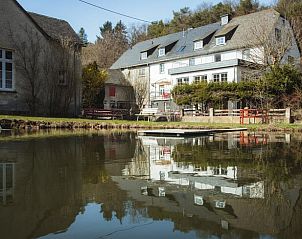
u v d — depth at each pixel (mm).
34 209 2766
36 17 25453
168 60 39250
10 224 2404
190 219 2496
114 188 3539
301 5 40000
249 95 24688
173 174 4363
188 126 18344
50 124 17281
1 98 21719
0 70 21859
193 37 40188
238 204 2885
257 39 30406
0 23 21891
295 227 2312
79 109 25672
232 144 8867
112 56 65062
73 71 25125
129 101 41156
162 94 37375
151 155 6469
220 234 2193
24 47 22750
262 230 2262
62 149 7484
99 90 33250
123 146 8320
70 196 3191
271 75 23297
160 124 19141
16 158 5949
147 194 3266
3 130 14930
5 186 3646
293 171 4535
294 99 22797
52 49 24062
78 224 2391
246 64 30078
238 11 51312
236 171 4566
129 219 2498
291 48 34000
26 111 22828
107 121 19578
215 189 3475
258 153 6734
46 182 3855
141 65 42094
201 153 6777
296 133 14484
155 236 2164
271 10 35562
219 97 25453
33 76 22984
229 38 35625
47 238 2152
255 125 18672
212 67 31266
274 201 2988
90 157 6148
